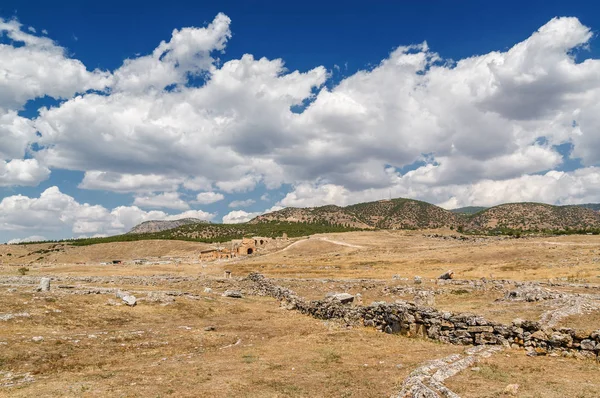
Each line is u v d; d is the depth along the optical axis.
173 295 45.47
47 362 21.58
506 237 148.00
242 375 19.08
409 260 98.88
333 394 16.11
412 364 19.53
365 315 32.12
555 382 15.61
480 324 23.78
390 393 15.75
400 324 28.55
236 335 30.27
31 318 29.77
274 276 79.62
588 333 19.58
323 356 22.30
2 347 22.72
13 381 18.50
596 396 14.00
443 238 170.50
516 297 34.84
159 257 177.62
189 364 21.52
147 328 31.27
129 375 19.44
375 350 23.36
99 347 25.03
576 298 30.45
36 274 96.06
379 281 56.41
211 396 16.25
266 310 44.34
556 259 81.38
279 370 19.89
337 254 132.88
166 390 16.98
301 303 43.12
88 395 16.42
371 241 171.88
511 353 20.77
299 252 152.50
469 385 15.39
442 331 25.62
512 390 14.45
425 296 41.62
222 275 90.00
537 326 21.64
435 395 14.12
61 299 36.72
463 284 48.50
